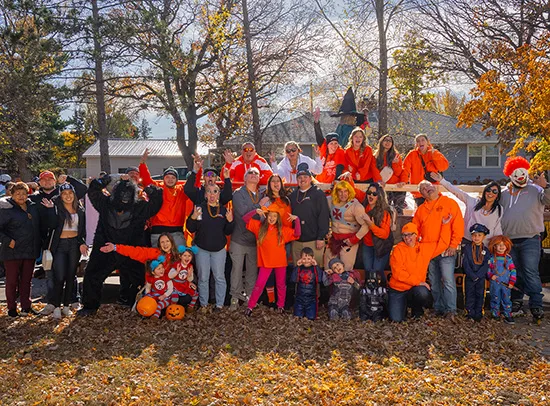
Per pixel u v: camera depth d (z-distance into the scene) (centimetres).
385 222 776
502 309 802
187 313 790
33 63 2061
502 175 3331
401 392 523
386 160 873
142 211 783
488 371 578
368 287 772
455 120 3475
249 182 797
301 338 686
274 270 803
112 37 2125
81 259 895
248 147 890
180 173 3058
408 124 2688
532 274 775
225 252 802
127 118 2884
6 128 2370
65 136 6147
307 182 787
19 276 816
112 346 662
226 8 2711
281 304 795
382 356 622
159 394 516
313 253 782
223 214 788
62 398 508
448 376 563
